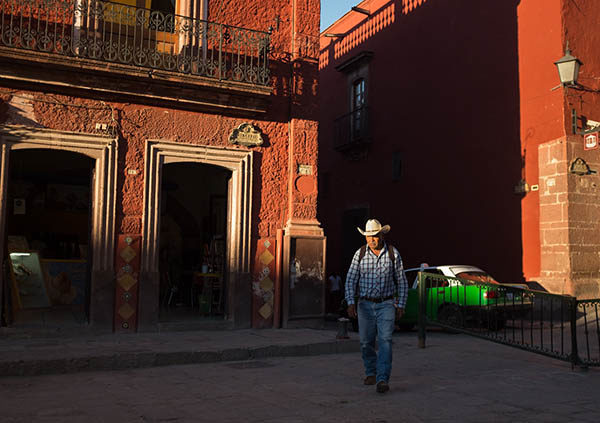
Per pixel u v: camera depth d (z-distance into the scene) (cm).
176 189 1562
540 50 1398
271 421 444
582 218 1312
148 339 883
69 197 1455
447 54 1716
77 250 1440
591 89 1371
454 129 1664
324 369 702
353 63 2164
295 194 1113
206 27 1055
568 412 478
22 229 1395
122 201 975
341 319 912
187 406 495
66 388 577
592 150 1352
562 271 1296
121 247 965
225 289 1079
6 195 895
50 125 927
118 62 943
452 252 1636
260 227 1090
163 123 1016
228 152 1065
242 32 1101
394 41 1977
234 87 1031
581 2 1388
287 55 1144
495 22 1542
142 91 981
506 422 444
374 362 594
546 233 1342
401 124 1903
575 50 1359
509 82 1481
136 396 537
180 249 1565
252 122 1097
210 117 1058
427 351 852
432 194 1734
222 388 577
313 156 1141
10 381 616
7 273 944
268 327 1072
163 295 1380
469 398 530
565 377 646
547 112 1365
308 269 1108
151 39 1064
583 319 1228
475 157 1577
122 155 980
